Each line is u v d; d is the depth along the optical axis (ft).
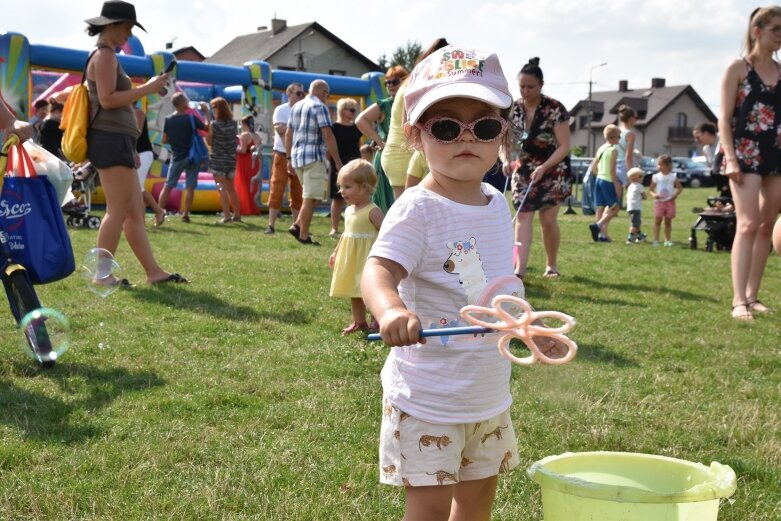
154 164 49.62
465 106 7.55
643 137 261.03
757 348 17.90
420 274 7.61
